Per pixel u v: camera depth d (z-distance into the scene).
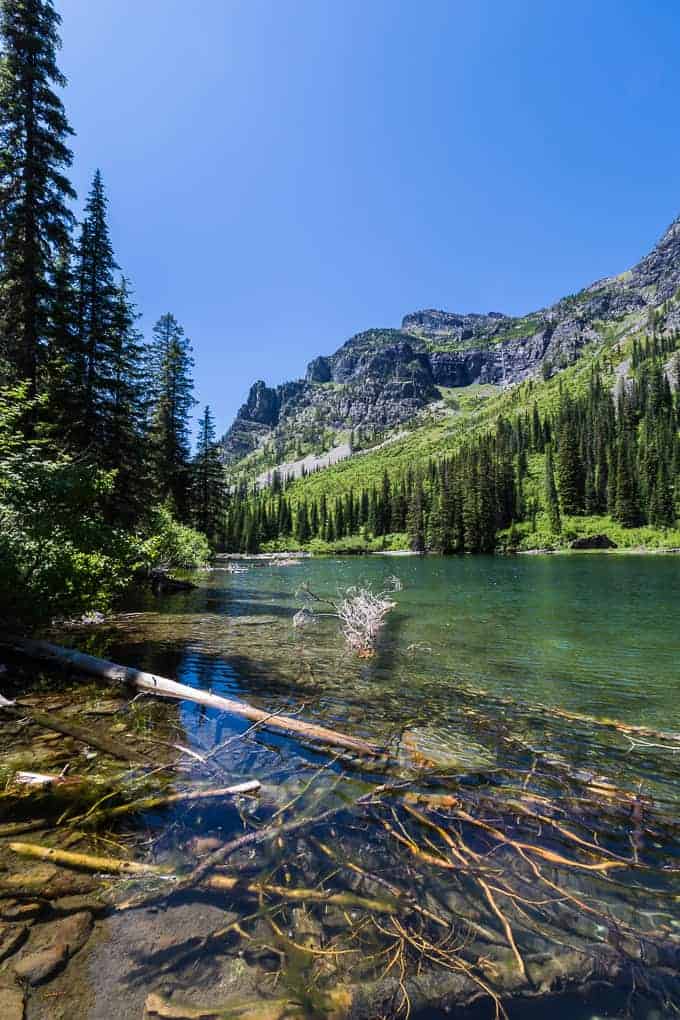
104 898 2.72
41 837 3.25
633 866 3.23
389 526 112.56
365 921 2.65
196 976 2.27
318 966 2.36
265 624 12.72
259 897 2.79
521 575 32.38
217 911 2.67
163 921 2.58
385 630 12.27
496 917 2.73
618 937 2.62
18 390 10.13
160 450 31.19
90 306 18.33
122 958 2.35
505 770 4.68
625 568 38.69
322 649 9.93
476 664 8.97
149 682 6.64
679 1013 2.17
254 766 4.48
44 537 8.88
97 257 18.33
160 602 16.69
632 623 13.36
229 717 5.76
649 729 5.86
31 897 2.70
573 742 5.44
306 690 7.18
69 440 16.95
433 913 2.74
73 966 2.29
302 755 4.80
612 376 176.38
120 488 19.02
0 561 8.00
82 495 9.89
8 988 2.15
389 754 4.94
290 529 122.06
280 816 3.63
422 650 10.04
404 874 3.04
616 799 4.16
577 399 159.00
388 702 6.74
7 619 8.61
